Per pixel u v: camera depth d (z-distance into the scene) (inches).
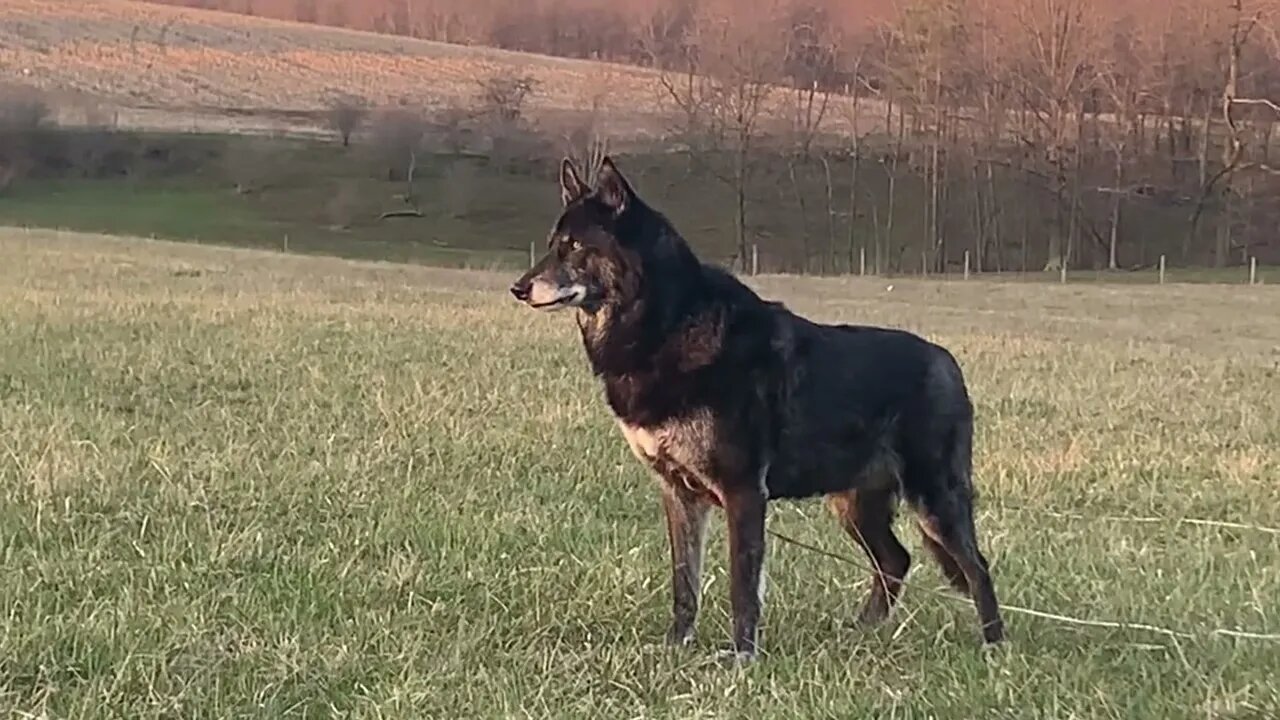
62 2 3809.1
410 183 2714.1
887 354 268.8
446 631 261.0
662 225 259.9
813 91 2647.6
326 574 292.2
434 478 393.4
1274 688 228.4
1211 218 2453.2
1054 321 1194.6
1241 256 2377.0
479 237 2456.9
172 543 311.0
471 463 417.4
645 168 2691.9
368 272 1480.1
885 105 2684.5
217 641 246.8
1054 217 2397.9
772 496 266.2
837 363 262.8
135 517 334.3
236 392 536.7
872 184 2645.2
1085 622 273.0
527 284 260.2
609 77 3452.3
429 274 1521.9
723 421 253.1
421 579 289.7
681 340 253.3
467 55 3745.1
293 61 3491.6
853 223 2432.3
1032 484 422.6
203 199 2605.8
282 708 220.5
